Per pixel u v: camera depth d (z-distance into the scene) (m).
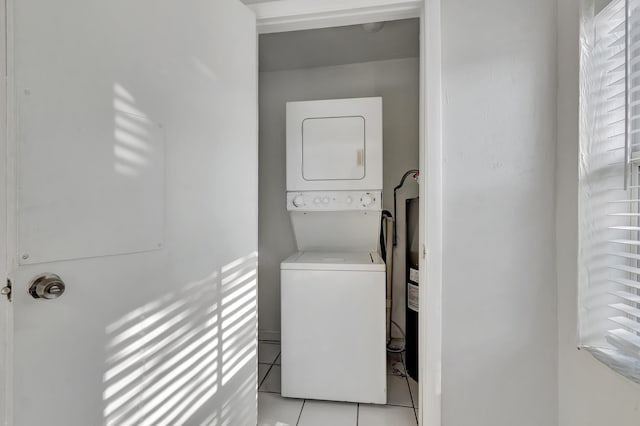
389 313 2.53
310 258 2.01
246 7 1.45
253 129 1.51
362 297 1.79
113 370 0.88
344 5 1.45
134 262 0.94
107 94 0.86
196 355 1.17
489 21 1.34
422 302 1.47
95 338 0.84
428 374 1.39
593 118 1.13
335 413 1.75
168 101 1.06
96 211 0.83
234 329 1.38
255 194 1.54
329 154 2.07
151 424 0.99
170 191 1.07
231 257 1.36
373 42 2.26
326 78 2.63
